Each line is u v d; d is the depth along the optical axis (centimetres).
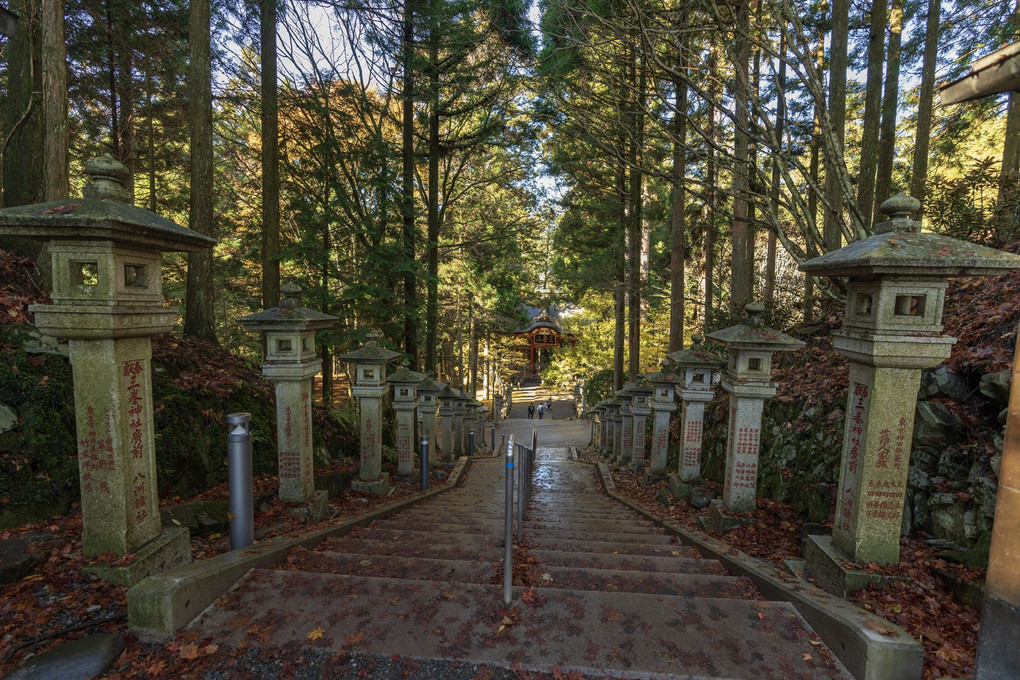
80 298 269
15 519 361
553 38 773
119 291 274
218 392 596
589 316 2438
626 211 1413
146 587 247
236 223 1282
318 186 1074
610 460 1217
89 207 260
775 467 557
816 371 680
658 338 2000
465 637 241
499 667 222
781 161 589
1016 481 166
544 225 1424
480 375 3756
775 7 561
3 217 246
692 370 602
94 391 284
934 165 1337
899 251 269
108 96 998
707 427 870
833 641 239
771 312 1012
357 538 435
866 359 291
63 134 486
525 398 3856
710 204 662
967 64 1045
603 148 705
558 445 1780
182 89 1051
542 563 363
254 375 742
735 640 242
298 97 956
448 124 1329
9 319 453
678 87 867
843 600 268
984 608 173
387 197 1043
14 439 382
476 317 2284
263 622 252
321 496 500
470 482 922
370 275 923
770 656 232
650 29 609
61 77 484
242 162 1378
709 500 563
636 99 705
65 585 275
